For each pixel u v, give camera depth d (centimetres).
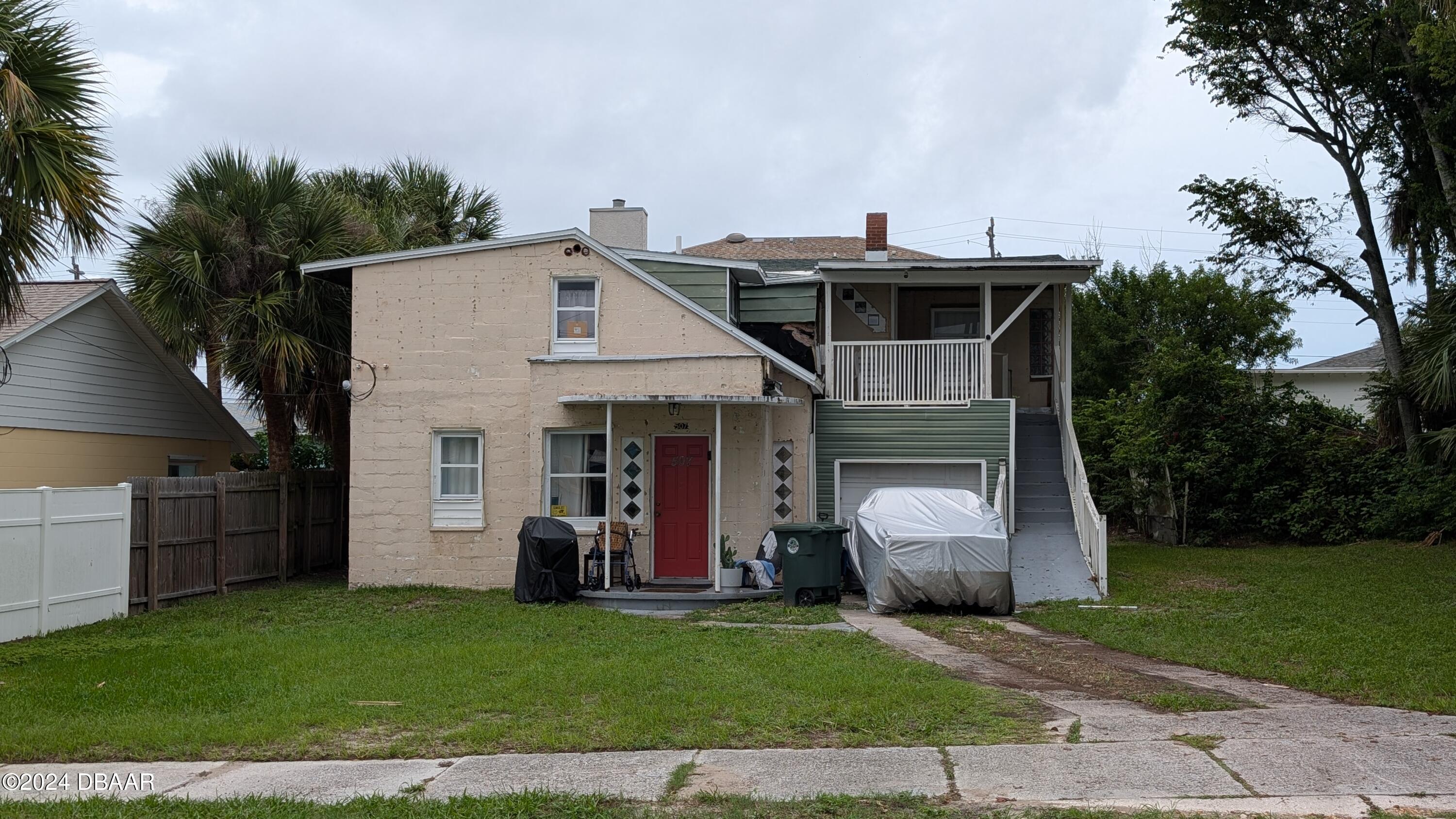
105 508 1497
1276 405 2572
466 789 693
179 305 1909
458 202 2703
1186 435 2527
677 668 1073
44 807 662
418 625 1415
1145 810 629
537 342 1827
